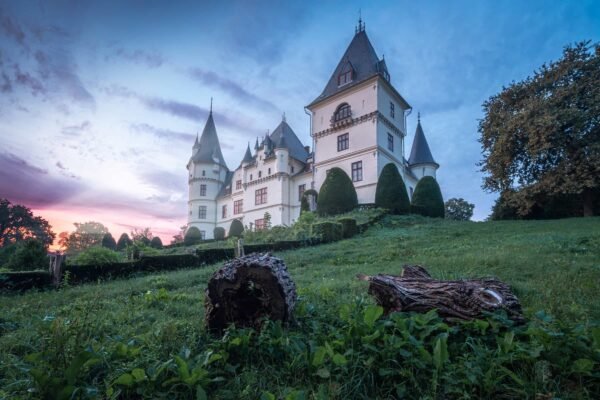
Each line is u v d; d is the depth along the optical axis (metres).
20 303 6.06
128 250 13.50
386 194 24.16
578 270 5.46
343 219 17.06
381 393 2.09
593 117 19.44
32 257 10.66
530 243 9.13
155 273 10.31
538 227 14.30
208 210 48.22
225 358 2.42
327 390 2.05
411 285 3.24
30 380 2.15
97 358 2.23
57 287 8.43
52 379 1.99
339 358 2.10
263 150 39.03
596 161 18.62
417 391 2.03
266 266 3.01
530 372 2.12
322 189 26.23
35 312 4.91
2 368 2.47
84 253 10.00
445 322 2.84
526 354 2.19
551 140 20.25
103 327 3.39
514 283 4.76
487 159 24.20
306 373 2.29
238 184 44.91
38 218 45.06
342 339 2.47
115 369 2.33
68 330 2.67
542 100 21.09
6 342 3.02
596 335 2.15
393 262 8.39
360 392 2.05
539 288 4.47
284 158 36.56
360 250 11.43
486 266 6.38
